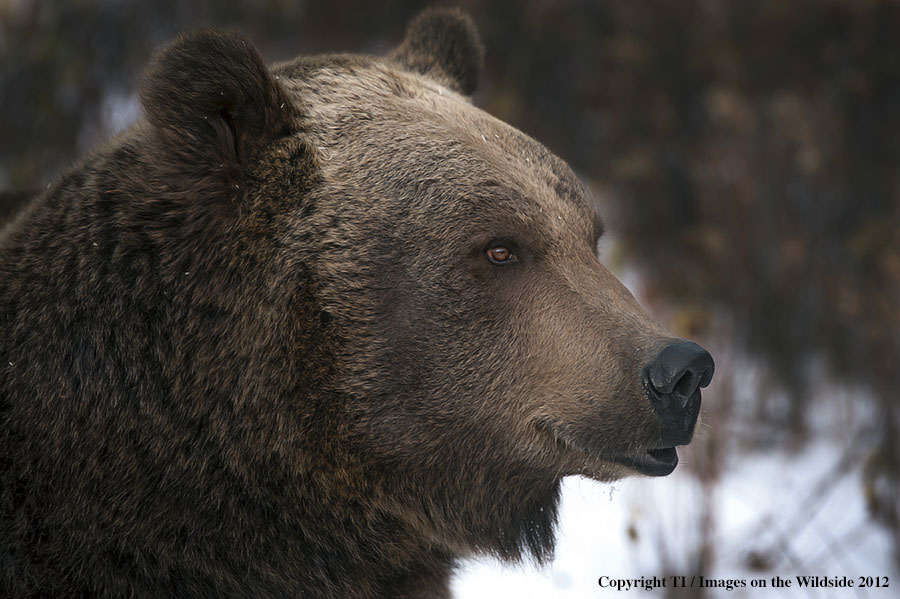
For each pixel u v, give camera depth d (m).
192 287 6.09
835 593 10.38
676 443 6.14
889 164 15.03
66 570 5.91
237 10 17.22
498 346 6.31
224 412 6.09
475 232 6.26
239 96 6.11
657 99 16.12
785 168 14.88
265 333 6.11
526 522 6.91
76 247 6.18
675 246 15.79
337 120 6.54
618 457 6.27
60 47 17.09
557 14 16.61
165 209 6.14
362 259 6.19
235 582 6.20
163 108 6.00
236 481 6.14
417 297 6.21
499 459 6.49
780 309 14.53
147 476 6.01
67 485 5.94
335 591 6.50
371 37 17.31
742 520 11.83
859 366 14.13
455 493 6.54
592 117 16.91
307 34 17.30
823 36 15.26
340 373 6.18
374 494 6.40
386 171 6.34
